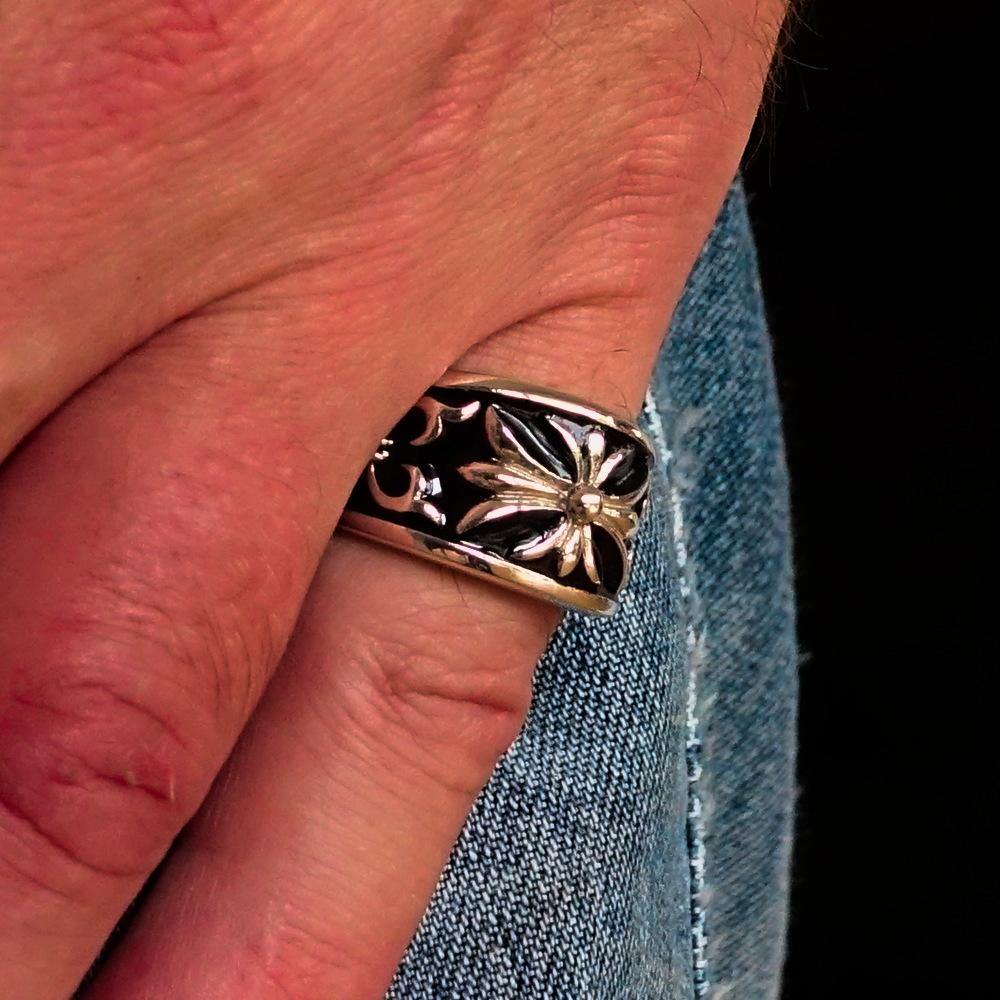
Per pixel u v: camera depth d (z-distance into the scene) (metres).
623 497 0.22
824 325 0.43
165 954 0.21
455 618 0.22
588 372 0.22
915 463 0.41
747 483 0.27
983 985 0.39
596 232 0.22
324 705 0.22
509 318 0.22
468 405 0.22
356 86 0.20
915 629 0.41
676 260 0.23
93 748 0.20
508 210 0.22
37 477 0.20
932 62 0.39
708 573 0.27
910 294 0.42
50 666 0.20
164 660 0.20
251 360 0.21
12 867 0.20
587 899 0.24
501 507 0.22
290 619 0.21
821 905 0.41
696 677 0.27
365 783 0.22
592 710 0.24
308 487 0.21
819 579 0.42
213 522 0.21
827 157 0.41
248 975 0.21
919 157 0.40
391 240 0.21
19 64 0.19
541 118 0.21
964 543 0.41
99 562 0.20
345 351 0.21
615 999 0.24
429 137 0.21
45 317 0.20
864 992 0.40
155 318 0.20
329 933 0.22
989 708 0.40
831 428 0.42
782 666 0.27
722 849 0.27
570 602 0.22
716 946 0.27
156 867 0.21
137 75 0.20
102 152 0.20
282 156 0.20
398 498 0.22
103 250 0.20
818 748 0.42
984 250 0.40
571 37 0.21
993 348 0.41
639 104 0.22
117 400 0.20
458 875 0.24
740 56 0.23
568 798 0.24
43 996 0.20
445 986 0.23
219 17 0.20
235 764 0.22
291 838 0.22
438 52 0.21
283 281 0.21
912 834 0.40
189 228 0.20
